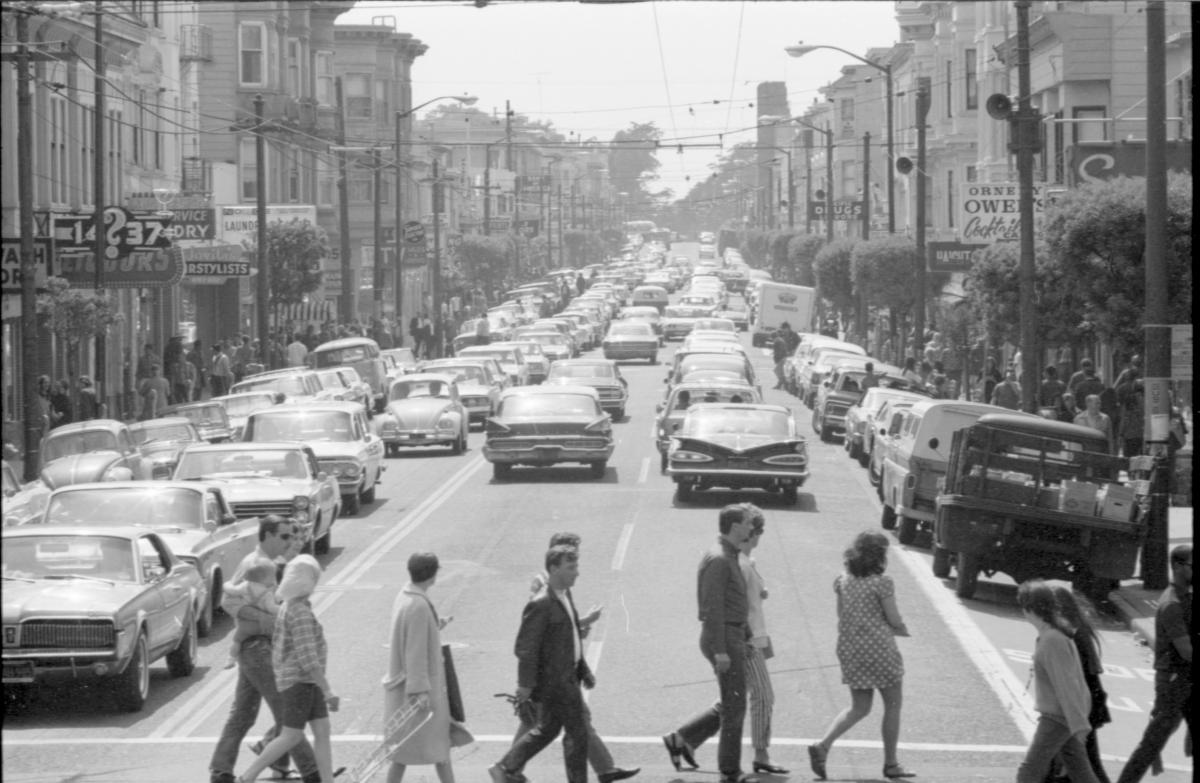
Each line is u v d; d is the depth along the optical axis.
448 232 116.69
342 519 32.44
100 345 48.22
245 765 14.59
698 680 18.09
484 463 42.75
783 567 25.95
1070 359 49.94
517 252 146.25
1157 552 23.89
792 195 137.50
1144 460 24.20
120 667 16.41
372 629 21.25
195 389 56.88
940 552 25.16
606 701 17.16
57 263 44.88
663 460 39.38
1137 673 19.33
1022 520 22.97
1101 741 16.08
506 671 18.61
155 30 60.69
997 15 65.50
